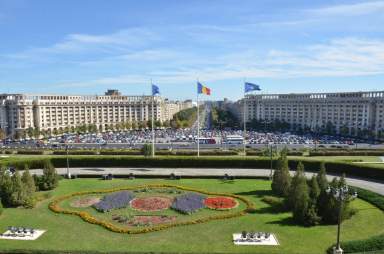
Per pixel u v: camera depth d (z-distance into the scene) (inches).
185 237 1793.8
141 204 2373.3
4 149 5556.1
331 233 1806.1
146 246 1676.9
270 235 1792.6
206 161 3695.9
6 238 1781.5
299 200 1968.5
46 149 5516.7
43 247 1667.1
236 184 2942.9
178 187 2827.3
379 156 4591.5
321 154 4650.6
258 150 5078.7
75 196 2593.5
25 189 2356.1
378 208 2191.2
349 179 3144.7
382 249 1547.7
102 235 1829.5
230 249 1628.9
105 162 3762.3
